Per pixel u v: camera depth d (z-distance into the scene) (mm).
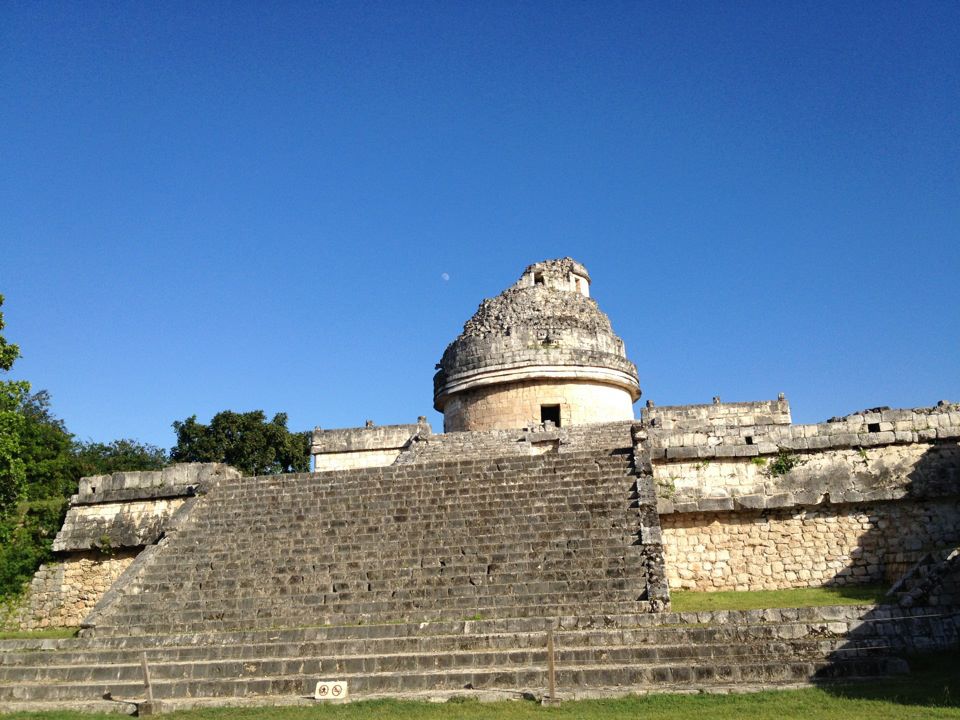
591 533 16562
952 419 18203
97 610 16406
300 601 15820
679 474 18891
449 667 12156
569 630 13062
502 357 29609
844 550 17531
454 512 18250
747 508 18062
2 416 21469
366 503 19359
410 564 16531
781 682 10781
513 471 19688
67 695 12703
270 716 10492
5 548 21656
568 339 29906
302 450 50844
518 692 10750
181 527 19562
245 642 14039
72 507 22156
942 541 17203
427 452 25484
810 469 18516
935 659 11203
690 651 11750
